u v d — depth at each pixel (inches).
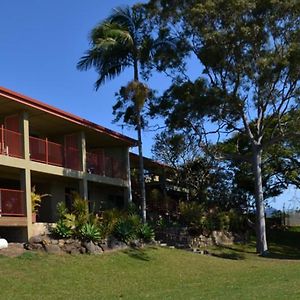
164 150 1462.8
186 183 1507.1
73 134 1119.6
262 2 1071.6
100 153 1247.5
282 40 1129.4
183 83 1190.3
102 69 1179.9
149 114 1225.4
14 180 1022.4
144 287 702.5
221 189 1581.0
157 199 1387.8
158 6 1164.5
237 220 1456.7
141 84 1125.7
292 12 1090.7
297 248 1494.8
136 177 1465.3
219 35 1087.0
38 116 981.8
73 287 666.8
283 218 1989.4
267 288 622.8
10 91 845.8
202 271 881.5
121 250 945.5
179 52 1178.0
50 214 1093.1
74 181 1133.7
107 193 1339.8
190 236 1234.0
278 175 1754.4
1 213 835.4
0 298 578.9
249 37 1087.0
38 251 816.9
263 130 1256.8
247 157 1328.7
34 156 954.1
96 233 904.9
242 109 1190.9
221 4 1063.6
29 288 634.8
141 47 1178.0
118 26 1169.4
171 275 817.5
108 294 634.8
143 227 1059.9
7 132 880.3
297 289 601.6
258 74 1119.0
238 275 829.2
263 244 1242.6
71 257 827.4
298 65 1093.8
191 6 1126.4
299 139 1253.1
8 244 819.4
